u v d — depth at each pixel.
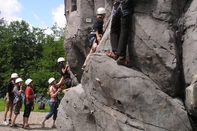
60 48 39.72
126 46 5.37
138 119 5.22
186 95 5.06
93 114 6.53
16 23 50.72
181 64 5.32
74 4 10.37
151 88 5.15
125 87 5.24
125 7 5.29
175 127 5.05
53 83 12.53
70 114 7.95
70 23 10.09
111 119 5.68
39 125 13.62
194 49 5.05
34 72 41.47
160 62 5.17
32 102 12.30
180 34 5.38
